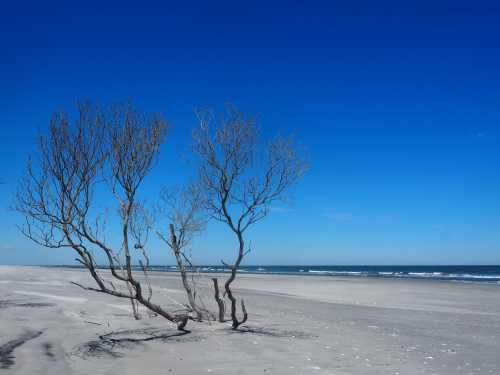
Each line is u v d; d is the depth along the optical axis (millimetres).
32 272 47250
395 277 63406
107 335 11398
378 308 21594
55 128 10438
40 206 10250
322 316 17609
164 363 8867
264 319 15766
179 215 14859
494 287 37625
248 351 10078
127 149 11594
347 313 19016
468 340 12781
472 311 21141
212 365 8773
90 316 14289
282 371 8406
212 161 12898
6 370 7555
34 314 13750
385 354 10273
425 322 16672
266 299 24797
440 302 25391
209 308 19047
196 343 10883
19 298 18453
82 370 8086
